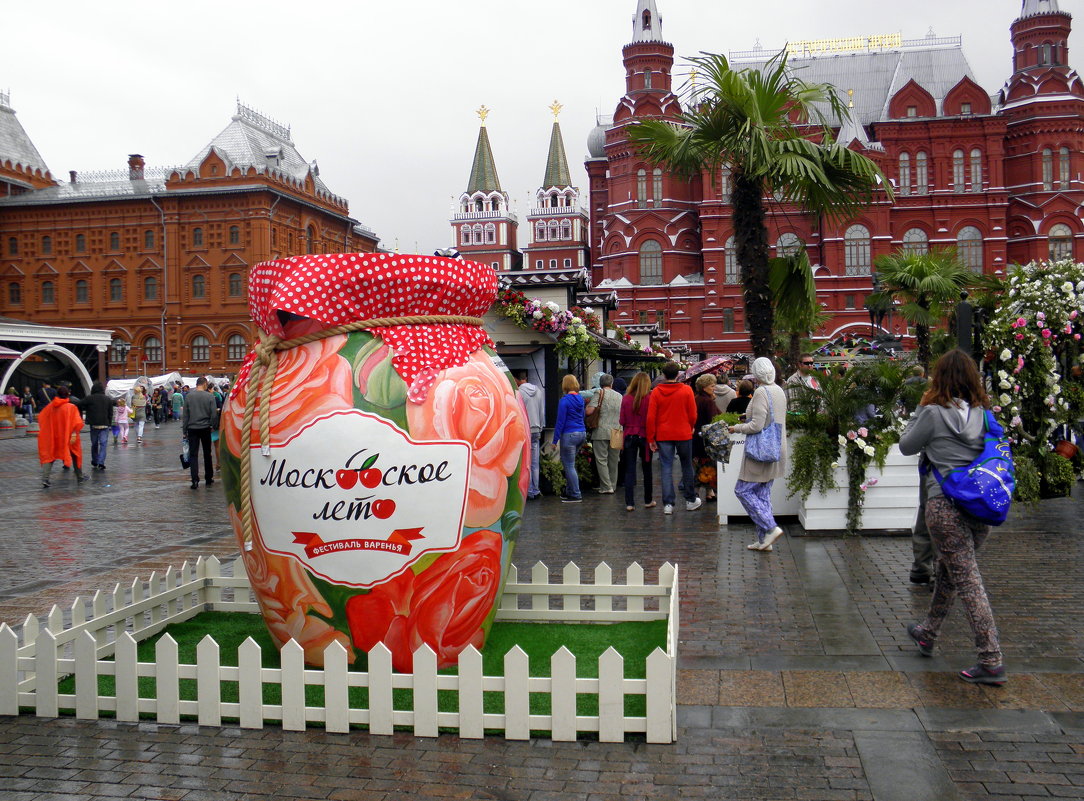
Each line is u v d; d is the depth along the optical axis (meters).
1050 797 3.46
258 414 4.55
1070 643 5.36
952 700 4.46
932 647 5.18
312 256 4.47
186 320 63.59
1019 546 8.35
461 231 114.69
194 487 15.02
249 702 4.22
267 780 3.70
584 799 3.50
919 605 6.34
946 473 4.83
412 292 4.55
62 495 14.29
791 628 5.82
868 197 12.77
